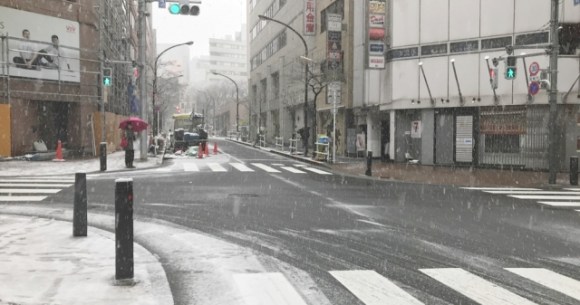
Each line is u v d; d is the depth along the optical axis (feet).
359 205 40.06
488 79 78.79
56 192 44.45
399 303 17.69
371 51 91.45
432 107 84.43
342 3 114.62
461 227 31.76
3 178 55.06
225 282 19.90
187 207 37.93
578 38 74.33
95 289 17.94
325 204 40.29
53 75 88.89
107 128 102.22
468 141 82.43
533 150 75.77
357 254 24.49
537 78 69.97
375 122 100.78
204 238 27.66
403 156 90.74
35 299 16.66
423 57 85.40
